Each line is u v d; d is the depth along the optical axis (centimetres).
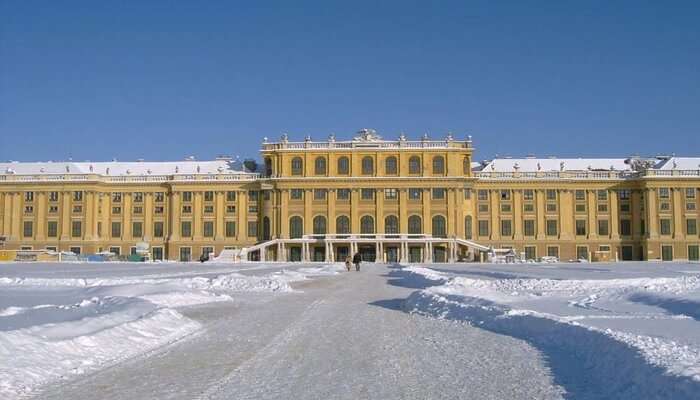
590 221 14600
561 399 1498
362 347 2269
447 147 14375
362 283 6000
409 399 1514
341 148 14462
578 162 15550
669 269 7725
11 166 15812
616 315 2806
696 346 1855
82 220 14800
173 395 1557
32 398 1530
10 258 13712
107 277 6188
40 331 2169
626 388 1526
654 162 15262
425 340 2427
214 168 15575
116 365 1930
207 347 2262
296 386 1653
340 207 14375
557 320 2438
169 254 14825
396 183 14312
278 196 14462
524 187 14688
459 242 14075
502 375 1770
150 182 14988
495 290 4538
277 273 7138
